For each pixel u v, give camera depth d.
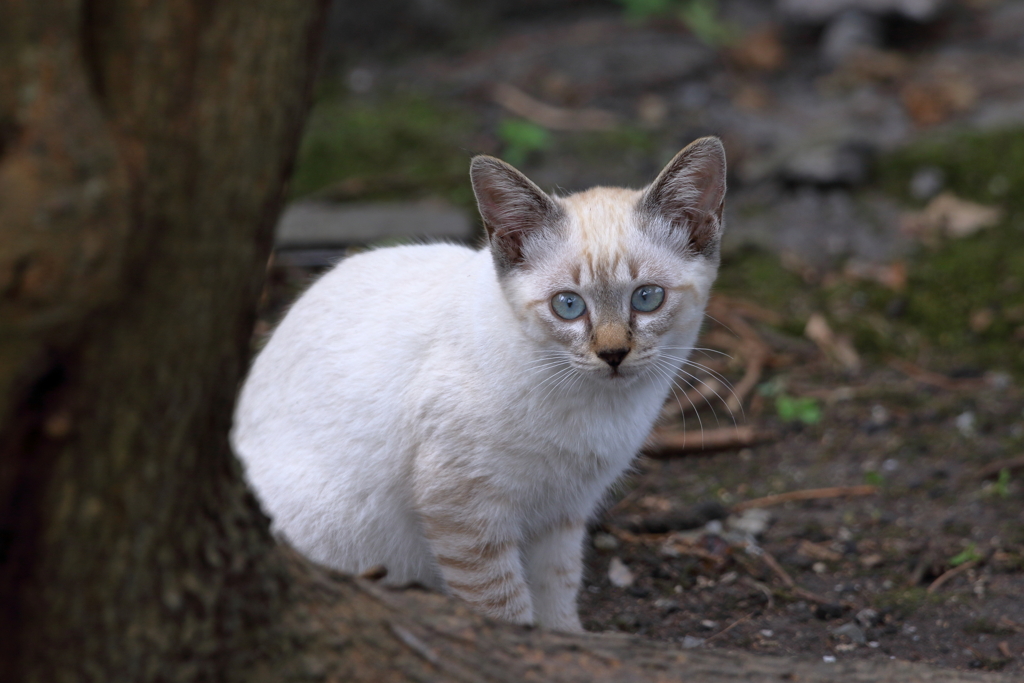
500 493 3.02
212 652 1.93
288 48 1.70
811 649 3.27
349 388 3.16
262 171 1.72
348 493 3.16
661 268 3.01
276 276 5.61
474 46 8.55
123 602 1.80
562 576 3.39
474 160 2.98
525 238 3.04
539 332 2.96
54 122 1.44
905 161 6.75
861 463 4.56
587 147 6.98
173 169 1.61
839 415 4.93
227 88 1.63
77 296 1.50
